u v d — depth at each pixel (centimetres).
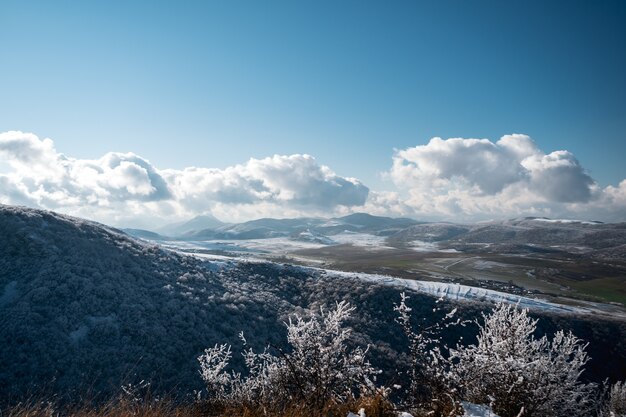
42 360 3062
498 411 459
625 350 4488
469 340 2988
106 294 4244
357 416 408
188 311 4341
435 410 445
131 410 473
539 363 470
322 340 561
